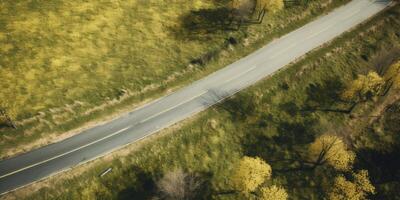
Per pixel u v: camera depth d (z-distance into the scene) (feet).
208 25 220.64
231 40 215.51
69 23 207.72
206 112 183.52
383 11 250.16
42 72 183.93
